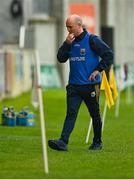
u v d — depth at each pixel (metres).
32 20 93.25
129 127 40.09
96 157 25.92
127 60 98.50
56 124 41.94
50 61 93.19
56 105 58.50
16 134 34.81
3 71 61.47
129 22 99.12
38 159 25.28
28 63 75.06
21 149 28.11
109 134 35.31
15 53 66.94
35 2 94.19
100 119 27.39
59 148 26.83
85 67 26.67
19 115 39.31
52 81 88.25
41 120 22.23
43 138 22.20
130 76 84.69
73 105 26.70
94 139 27.97
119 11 98.69
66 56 27.06
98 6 94.00
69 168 23.44
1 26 93.44
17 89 67.69
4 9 93.50
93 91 26.73
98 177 21.81
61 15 94.25
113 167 23.83
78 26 26.61
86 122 43.03
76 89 26.70
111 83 30.56
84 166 23.89
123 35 98.75
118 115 50.22
